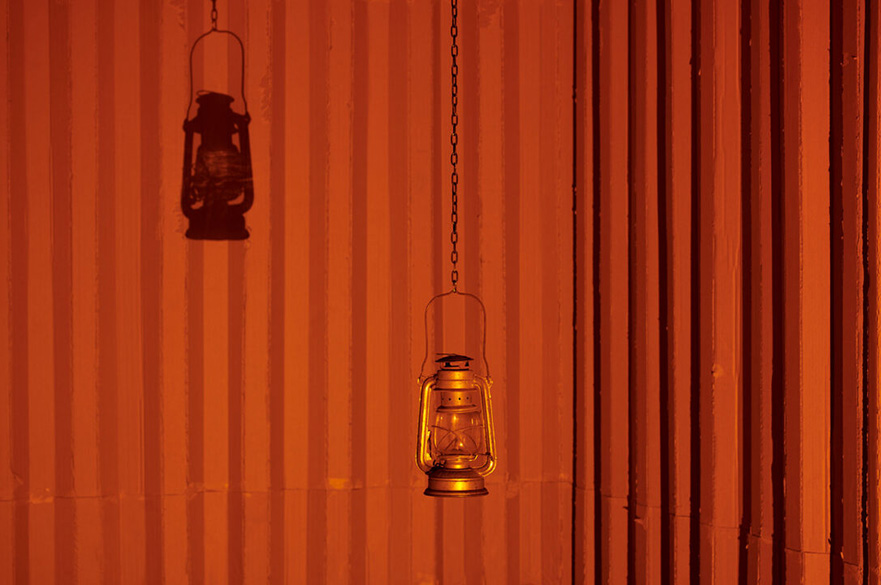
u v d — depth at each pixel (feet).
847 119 8.01
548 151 11.78
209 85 11.44
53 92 11.12
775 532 8.79
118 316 11.20
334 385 11.48
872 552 7.63
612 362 10.91
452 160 11.46
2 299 10.98
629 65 10.93
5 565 10.92
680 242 9.91
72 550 11.05
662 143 10.35
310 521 11.41
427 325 11.62
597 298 11.25
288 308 11.45
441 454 8.71
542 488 11.73
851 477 7.91
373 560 11.47
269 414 11.41
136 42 11.30
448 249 11.68
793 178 8.36
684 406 9.85
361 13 11.64
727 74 9.37
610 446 10.91
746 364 9.23
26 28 11.07
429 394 8.89
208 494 11.30
